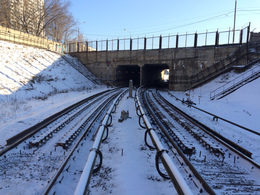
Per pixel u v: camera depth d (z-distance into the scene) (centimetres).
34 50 3581
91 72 4822
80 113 1516
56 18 5491
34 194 469
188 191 291
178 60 3703
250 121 1459
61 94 2602
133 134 950
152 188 482
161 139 895
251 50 3127
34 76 2720
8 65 2538
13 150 739
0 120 1212
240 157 732
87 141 902
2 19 4672
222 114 1677
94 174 584
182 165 603
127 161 639
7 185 502
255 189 508
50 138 909
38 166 626
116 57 4431
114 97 2602
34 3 5222
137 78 6106
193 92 3203
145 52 4066
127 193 455
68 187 507
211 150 784
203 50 3459
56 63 3728
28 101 1970
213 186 509
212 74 3388
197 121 1242
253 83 2378
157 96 2636
